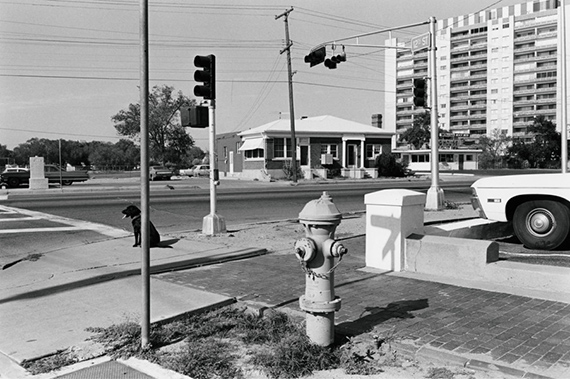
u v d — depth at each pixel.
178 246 10.25
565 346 4.55
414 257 7.61
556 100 104.19
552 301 5.96
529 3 108.31
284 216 16.52
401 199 7.66
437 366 4.31
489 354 4.39
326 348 4.65
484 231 10.22
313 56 22.28
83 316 5.85
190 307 6.02
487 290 6.51
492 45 112.81
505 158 90.62
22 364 4.52
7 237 12.18
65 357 4.65
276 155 44.38
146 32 4.68
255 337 5.04
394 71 129.50
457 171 67.19
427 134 91.56
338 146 46.31
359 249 9.73
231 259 9.16
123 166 88.56
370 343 4.77
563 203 8.37
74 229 13.47
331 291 4.73
